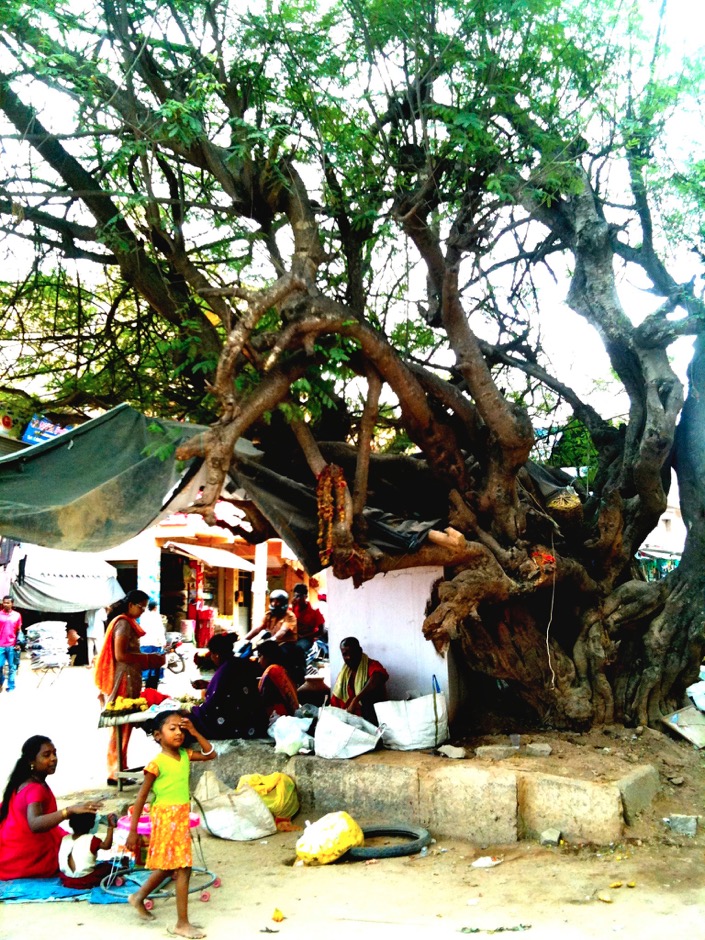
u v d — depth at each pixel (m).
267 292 5.70
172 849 4.61
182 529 19.36
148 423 6.68
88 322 9.35
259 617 21.80
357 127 7.07
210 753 5.04
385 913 4.78
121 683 7.73
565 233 8.54
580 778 6.07
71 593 19.67
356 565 6.36
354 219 6.92
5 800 5.45
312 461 6.35
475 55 7.11
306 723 7.43
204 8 7.12
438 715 7.21
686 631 7.78
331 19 7.33
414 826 6.25
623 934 4.35
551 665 7.50
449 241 6.41
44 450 6.25
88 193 6.90
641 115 7.88
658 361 7.57
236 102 7.33
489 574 6.71
